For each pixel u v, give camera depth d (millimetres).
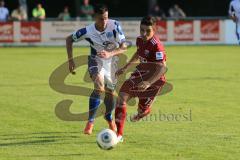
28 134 25141
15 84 41656
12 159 20875
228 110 30812
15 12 83438
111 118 25172
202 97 35375
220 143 23297
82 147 22781
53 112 30594
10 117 29141
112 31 25438
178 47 77562
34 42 78500
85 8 84062
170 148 22500
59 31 78688
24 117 29141
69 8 113625
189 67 53125
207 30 80312
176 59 60938
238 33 46656
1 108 31781
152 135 24859
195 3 115625
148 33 23578
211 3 114875
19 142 23625
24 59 60812
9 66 53906
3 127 26625
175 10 89000
